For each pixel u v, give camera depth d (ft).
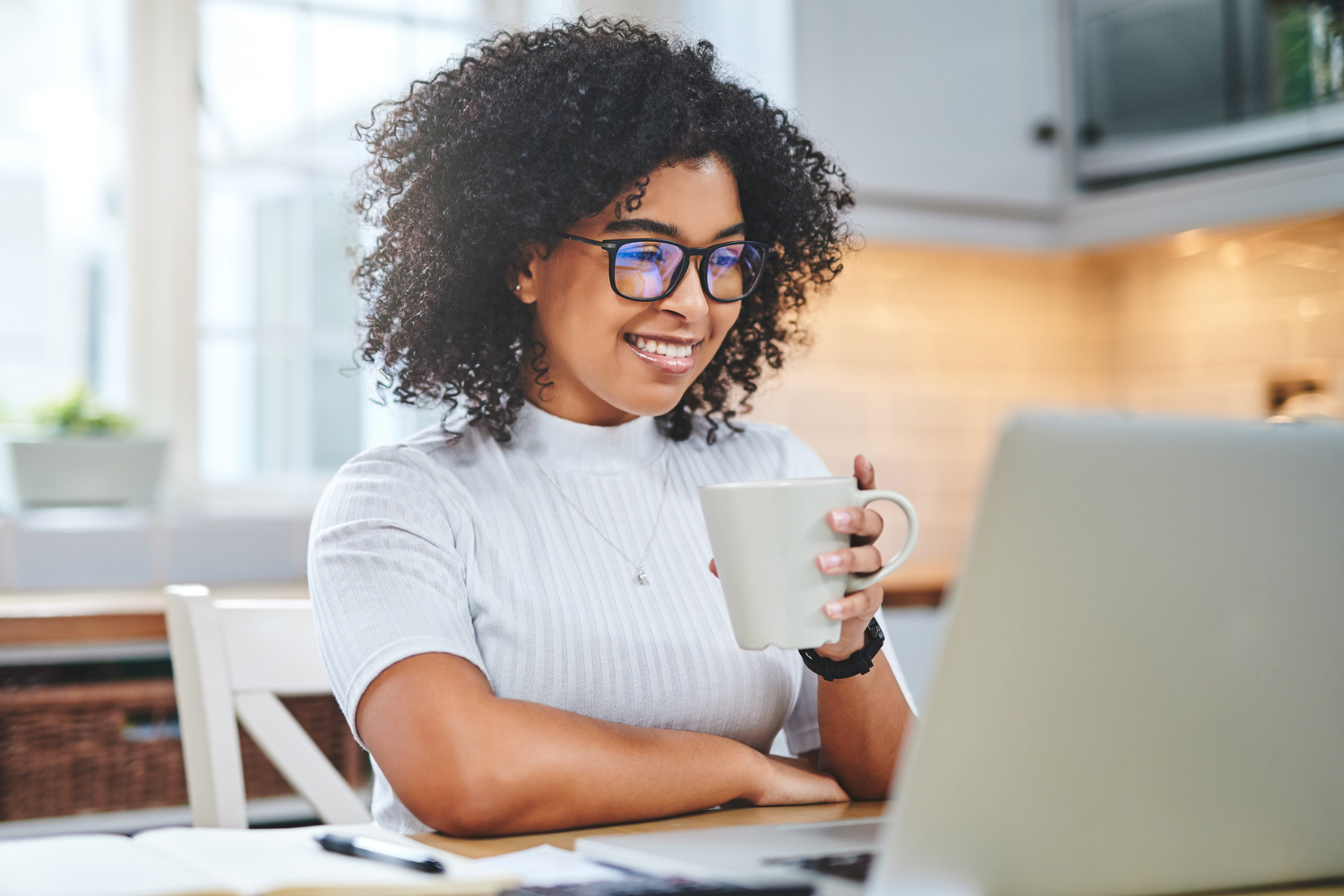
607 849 2.25
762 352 4.20
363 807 3.70
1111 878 1.96
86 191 7.89
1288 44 6.77
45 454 6.95
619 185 3.18
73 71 7.86
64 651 5.61
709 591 3.55
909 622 7.21
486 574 3.31
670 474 3.81
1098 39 7.77
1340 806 2.12
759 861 2.17
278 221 8.04
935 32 7.56
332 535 3.16
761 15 7.31
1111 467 1.87
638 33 3.72
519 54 3.59
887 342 8.87
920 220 7.59
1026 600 1.81
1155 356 9.29
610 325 3.25
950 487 9.10
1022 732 1.83
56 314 7.92
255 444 7.98
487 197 3.30
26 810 5.57
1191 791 1.99
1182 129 7.31
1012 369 9.36
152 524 7.14
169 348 7.75
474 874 1.97
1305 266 8.21
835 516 2.33
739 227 3.37
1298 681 2.05
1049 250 8.11
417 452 3.46
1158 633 1.92
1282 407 8.33
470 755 2.57
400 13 8.25
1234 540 1.98
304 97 8.06
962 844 1.84
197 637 3.57
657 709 3.34
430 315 3.60
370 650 2.84
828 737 3.22
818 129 7.16
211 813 3.52
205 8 7.85
